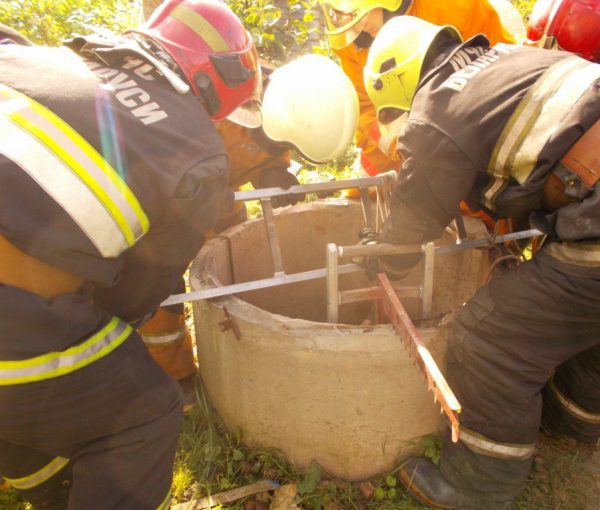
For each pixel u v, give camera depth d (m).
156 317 2.31
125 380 1.37
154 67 1.40
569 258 1.57
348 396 1.92
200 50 1.48
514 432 1.77
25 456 1.64
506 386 1.71
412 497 2.02
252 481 2.08
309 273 2.09
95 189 1.19
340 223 2.83
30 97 1.20
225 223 2.81
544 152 1.48
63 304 1.26
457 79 1.61
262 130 2.19
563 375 2.10
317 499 1.99
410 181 1.67
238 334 1.93
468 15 2.64
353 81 2.85
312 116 1.89
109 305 1.58
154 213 1.30
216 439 2.21
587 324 1.66
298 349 1.85
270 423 2.08
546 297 1.61
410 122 1.65
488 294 1.73
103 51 1.36
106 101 1.26
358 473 2.09
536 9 2.04
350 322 3.09
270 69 2.44
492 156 1.57
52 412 1.31
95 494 1.41
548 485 2.09
